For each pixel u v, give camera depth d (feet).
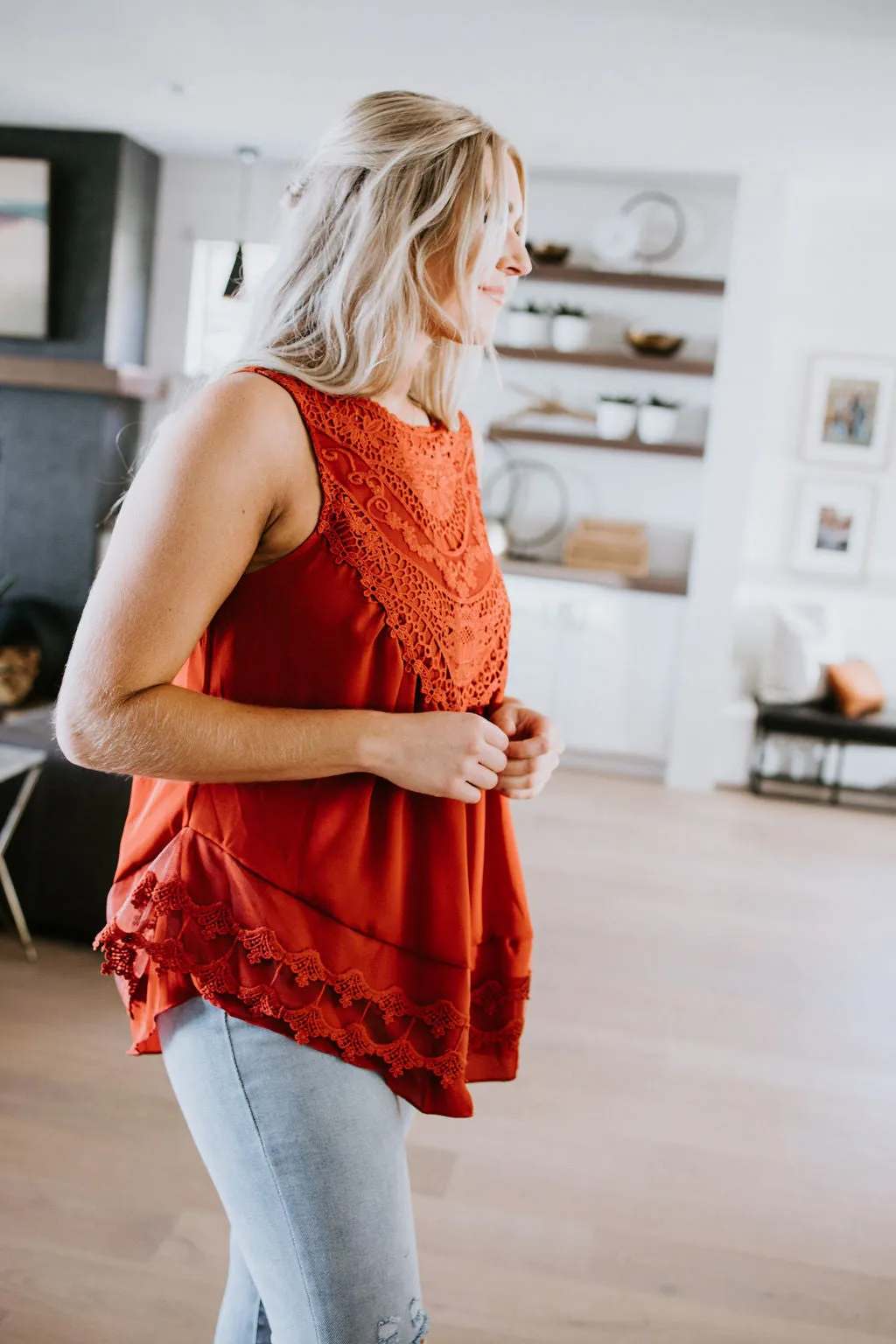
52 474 16.55
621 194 17.51
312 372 3.02
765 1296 6.09
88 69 13.92
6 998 8.73
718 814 16.02
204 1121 3.02
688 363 16.93
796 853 14.48
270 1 11.22
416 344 3.24
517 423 18.29
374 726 2.91
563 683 17.52
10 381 16.17
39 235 16.56
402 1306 2.91
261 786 3.04
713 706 17.08
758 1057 8.95
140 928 3.08
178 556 2.69
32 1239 5.97
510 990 3.65
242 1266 3.72
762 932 11.66
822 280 17.92
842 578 18.37
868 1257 6.53
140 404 17.74
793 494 18.39
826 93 12.53
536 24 11.19
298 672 3.01
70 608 16.71
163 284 18.34
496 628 3.48
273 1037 2.95
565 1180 7.03
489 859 3.60
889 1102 8.41
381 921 3.10
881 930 12.00
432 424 3.63
